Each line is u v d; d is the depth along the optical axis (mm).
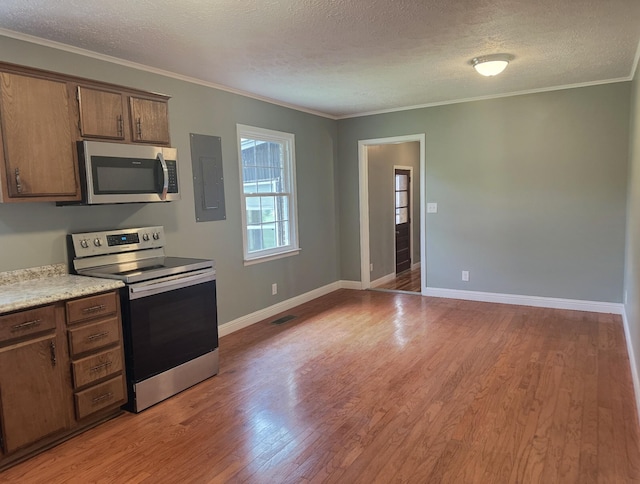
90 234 3092
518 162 4957
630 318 3633
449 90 4676
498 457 2275
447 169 5371
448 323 4516
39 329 2363
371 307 5234
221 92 4238
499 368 3371
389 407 2828
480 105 5094
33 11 2428
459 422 2623
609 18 2752
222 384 3240
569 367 3346
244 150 4656
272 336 4277
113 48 3074
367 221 6176
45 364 2400
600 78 4332
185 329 3148
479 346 3842
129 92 3061
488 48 3287
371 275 6418
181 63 3463
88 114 2822
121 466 2293
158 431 2621
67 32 2754
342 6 2461
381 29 2838
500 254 5168
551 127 4742
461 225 5363
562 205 4785
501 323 4453
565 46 3293
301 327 4539
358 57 3406
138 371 2830
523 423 2590
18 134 2496
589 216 4664
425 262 5668
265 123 4809
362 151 5957
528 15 2682
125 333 2799
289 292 5270
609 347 3723
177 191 3344
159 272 2943
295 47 3137
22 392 2309
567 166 4715
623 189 4477
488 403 2840
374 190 6414
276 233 5137
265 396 3033
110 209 3295
